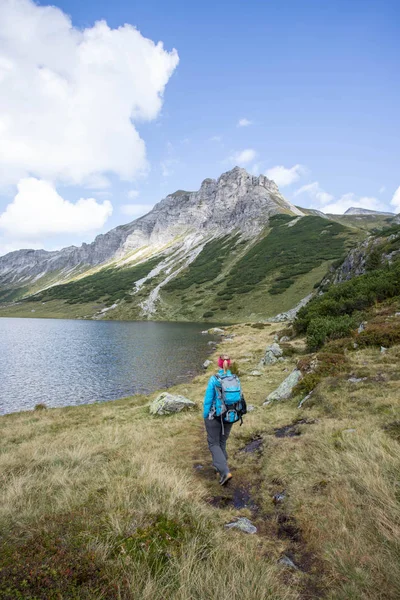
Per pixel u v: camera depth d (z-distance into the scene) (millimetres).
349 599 3041
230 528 4625
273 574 3504
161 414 14703
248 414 11711
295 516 4695
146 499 5023
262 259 132000
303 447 7020
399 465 5039
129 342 51156
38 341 55031
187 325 86250
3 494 6055
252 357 30547
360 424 7445
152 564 3479
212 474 6961
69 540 3727
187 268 167125
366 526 4023
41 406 20078
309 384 12305
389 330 16141
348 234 132500
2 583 2959
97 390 24641
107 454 8953
